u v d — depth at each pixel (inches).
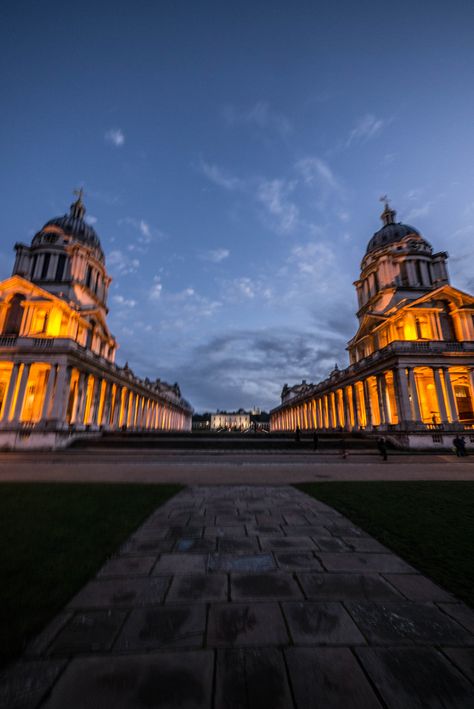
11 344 1347.2
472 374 1368.1
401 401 1316.4
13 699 99.3
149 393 2399.1
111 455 975.0
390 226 2210.9
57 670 111.2
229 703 98.7
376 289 2046.0
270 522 290.4
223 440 1210.0
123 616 144.9
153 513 318.3
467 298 1573.6
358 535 257.1
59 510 312.5
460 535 249.9
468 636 132.6
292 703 98.8
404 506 337.1
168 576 185.8
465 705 98.7
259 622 141.4
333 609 152.5
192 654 120.1
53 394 1272.1
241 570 194.4
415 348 1378.0
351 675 110.3
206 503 359.3
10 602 149.8
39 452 1050.7
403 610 151.9
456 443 1009.5
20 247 1819.6
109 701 99.1
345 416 1861.5
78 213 2165.4
